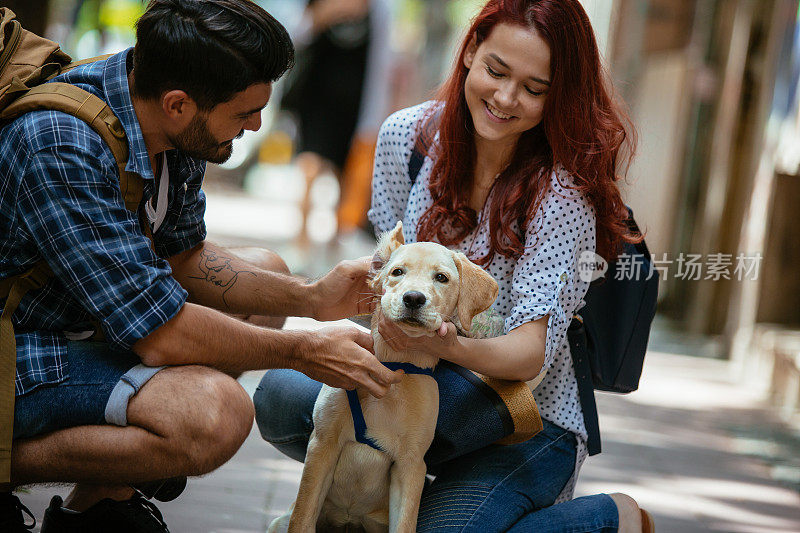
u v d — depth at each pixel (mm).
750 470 6664
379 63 12312
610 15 13523
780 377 9047
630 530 3797
